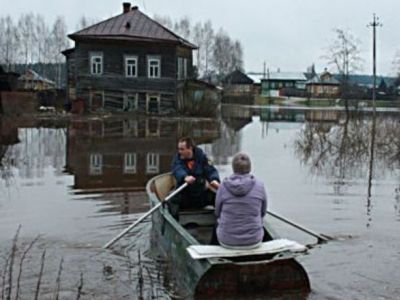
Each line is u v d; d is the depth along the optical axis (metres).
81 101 38.75
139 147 20.19
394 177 14.52
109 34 39.38
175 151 19.11
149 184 9.16
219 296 5.91
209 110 40.62
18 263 7.12
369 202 11.23
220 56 91.38
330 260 7.41
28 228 8.85
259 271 5.94
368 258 7.53
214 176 8.40
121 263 7.19
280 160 17.89
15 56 78.38
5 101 37.03
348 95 56.12
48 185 12.65
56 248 7.82
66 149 19.39
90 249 7.79
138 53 39.84
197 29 89.81
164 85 40.19
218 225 6.32
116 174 14.31
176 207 8.19
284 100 84.88
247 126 33.56
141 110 40.09
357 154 19.12
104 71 39.66
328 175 14.82
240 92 90.75
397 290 6.36
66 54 44.16
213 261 5.86
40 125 29.45
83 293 6.18
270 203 11.09
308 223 9.43
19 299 5.97
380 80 89.12
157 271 6.87
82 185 12.70
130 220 9.45
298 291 6.12
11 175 13.99
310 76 106.56
